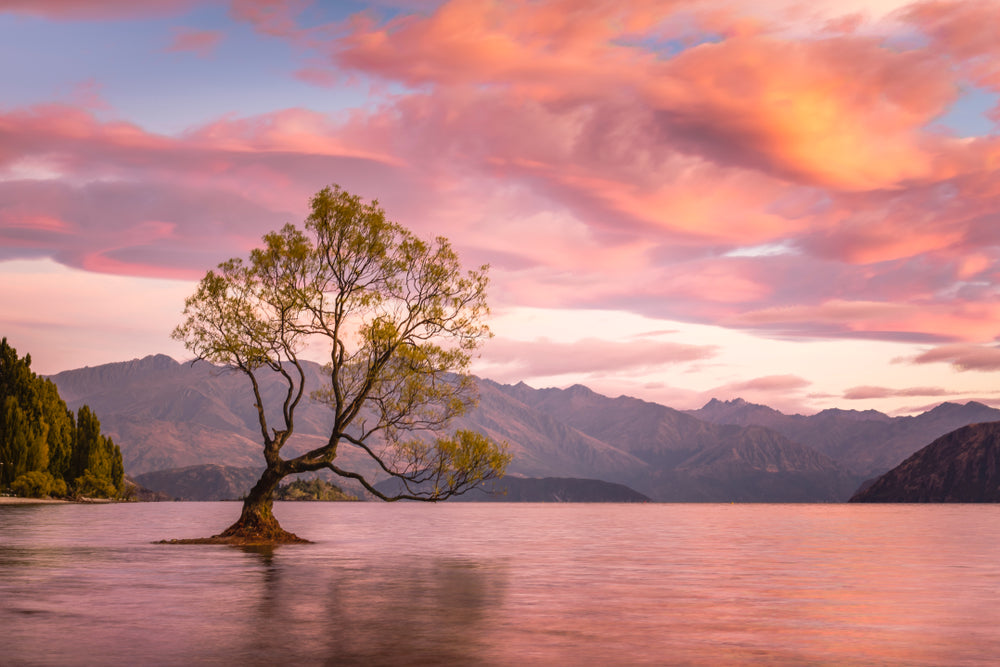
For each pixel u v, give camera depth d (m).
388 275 48.94
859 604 26.45
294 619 21.92
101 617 21.97
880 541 66.62
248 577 31.98
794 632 20.86
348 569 36.09
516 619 22.55
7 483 160.00
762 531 88.38
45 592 27.03
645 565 41.72
